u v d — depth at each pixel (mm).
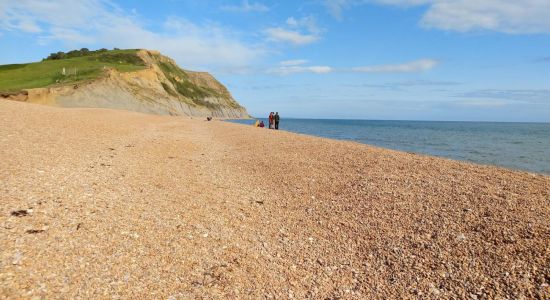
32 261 4984
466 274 5375
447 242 6379
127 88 77625
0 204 6691
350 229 7277
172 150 16328
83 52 123062
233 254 6090
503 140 40500
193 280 5172
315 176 11492
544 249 5762
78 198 7711
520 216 7184
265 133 27984
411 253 6141
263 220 7809
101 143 15141
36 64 90062
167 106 86062
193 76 164750
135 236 6297
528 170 18078
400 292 5094
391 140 38062
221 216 7844
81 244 5711
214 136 25672
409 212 7895
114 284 4789
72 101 60281
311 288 5215
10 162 9680
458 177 10781
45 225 6148
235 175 12016
